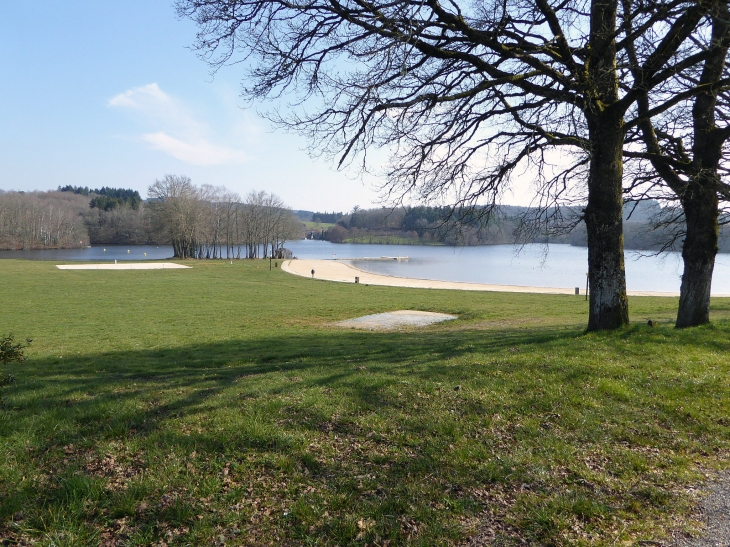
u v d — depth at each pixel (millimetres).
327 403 6043
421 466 4395
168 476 4137
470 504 3805
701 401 6180
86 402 6395
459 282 50844
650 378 6930
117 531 3455
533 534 3463
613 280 9625
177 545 3316
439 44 8672
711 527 3596
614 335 9148
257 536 3428
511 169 10883
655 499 3998
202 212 88312
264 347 15383
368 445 4863
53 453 4539
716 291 44031
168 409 6008
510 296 35812
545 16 8789
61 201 136500
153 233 97625
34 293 35750
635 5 8570
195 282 46406
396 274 62688
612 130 8875
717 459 4812
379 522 3564
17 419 5457
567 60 8516
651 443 5105
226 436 4910
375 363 9148
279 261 81188
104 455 4520
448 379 7023
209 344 16766
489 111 9695
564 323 19156
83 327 22125
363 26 7801
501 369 7418
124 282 45031
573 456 4719
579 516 3723
